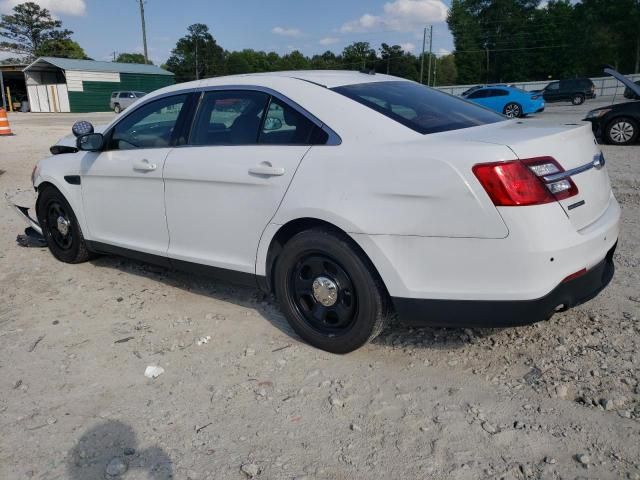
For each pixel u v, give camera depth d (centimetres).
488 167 267
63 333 381
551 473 236
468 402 287
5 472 248
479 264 275
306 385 308
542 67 8181
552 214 270
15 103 5044
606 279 318
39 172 508
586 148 311
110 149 448
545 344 338
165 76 5209
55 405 297
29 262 532
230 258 373
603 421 267
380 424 273
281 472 243
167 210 403
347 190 304
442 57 10312
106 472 246
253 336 367
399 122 316
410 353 337
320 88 342
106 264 520
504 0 8262
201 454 256
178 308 416
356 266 309
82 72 4572
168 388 310
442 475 238
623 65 7356
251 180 345
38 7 8244
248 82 371
